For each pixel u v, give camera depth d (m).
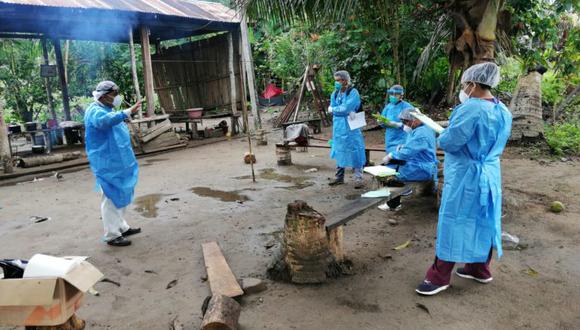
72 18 9.76
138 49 17.11
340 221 3.51
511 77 12.97
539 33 7.83
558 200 5.43
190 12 11.90
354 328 2.90
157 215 5.62
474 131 2.89
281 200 6.05
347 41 12.43
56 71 12.54
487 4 4.94
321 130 12.72
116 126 4.46
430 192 5.67
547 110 10.99
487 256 3.17
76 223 5.46
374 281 3.55
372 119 12.67
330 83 14.78
